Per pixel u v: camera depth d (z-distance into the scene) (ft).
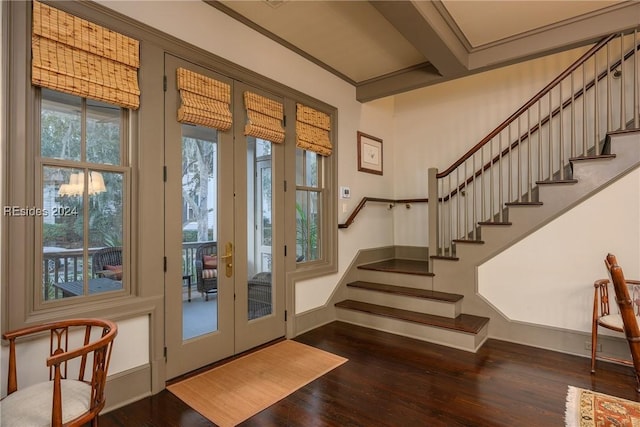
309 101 12.08
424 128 16.37
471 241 11.54
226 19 9.40
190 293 8.72
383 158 16.34
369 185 15.29
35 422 4.34
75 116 6.83
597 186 9.47
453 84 15.57
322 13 9.53
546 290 10.24
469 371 8.74
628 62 11.59
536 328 10.36
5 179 5.81
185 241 8.57
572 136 10.16
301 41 11.03
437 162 15.98
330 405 7.24
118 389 7.18
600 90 12.05
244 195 9.94
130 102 7.32
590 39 9.75
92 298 6.99
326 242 13.10
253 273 10.35
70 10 6.49
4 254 5.79
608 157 9.31
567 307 9.91
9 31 5.85
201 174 8.93
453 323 10.67
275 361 9.41
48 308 6.40
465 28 10.17
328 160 13.15
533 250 10.45
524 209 10.57
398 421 6.66
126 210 7.52
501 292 11.01
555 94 12.99
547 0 8.94
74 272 6.77
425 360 9.44
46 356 6.26
